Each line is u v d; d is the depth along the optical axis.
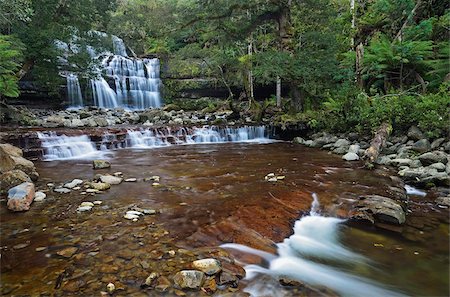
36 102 16.94
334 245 3.71
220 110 18.20
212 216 4.25
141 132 11.24
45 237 3.55
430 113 8.46
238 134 13.26
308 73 12.62
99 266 2.95
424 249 3.61
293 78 13.47
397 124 9.55
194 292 2.59
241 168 7.43
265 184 5.91
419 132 8.73
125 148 10.59
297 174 6.78
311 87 14.13
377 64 11.79
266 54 13.52
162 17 19.83
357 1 17.58
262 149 10.58
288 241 3.75
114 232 3.70
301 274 3.07
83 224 3.92
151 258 3.11
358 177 6.48
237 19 14.34
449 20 11.98
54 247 3.32
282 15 13.77
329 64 13.12
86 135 9.91
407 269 3.22
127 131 10.89
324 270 3.17
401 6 13.00
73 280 2.71
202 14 14.31
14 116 12.79
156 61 24.00
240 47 18.19
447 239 3.84
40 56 14.59
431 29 11.84
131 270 2.89
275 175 6.66
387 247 3.66
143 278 2.76
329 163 8.03
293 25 14.52
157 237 3.59
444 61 11.02
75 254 3.17
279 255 3.41
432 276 3.10
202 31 15.33
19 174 5.34
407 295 2.80
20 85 16.06
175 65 23.19
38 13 14.08
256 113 15.88
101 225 3.90
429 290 2.88
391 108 9.50
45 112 15.84
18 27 13.49
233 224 4.02
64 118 13.99
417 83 12.05
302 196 5.17
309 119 12.80
